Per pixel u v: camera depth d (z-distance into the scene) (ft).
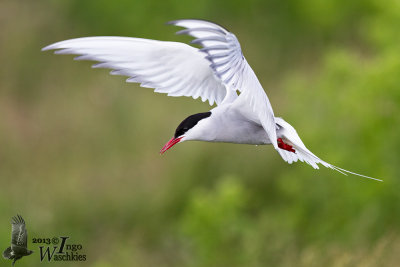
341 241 34.04
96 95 51.21
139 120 48.49
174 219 42.60
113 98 50.37
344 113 40.34
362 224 35.60
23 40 58.13
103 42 19.16
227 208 35.17
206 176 44.60
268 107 18.08
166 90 20.80
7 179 44.04
